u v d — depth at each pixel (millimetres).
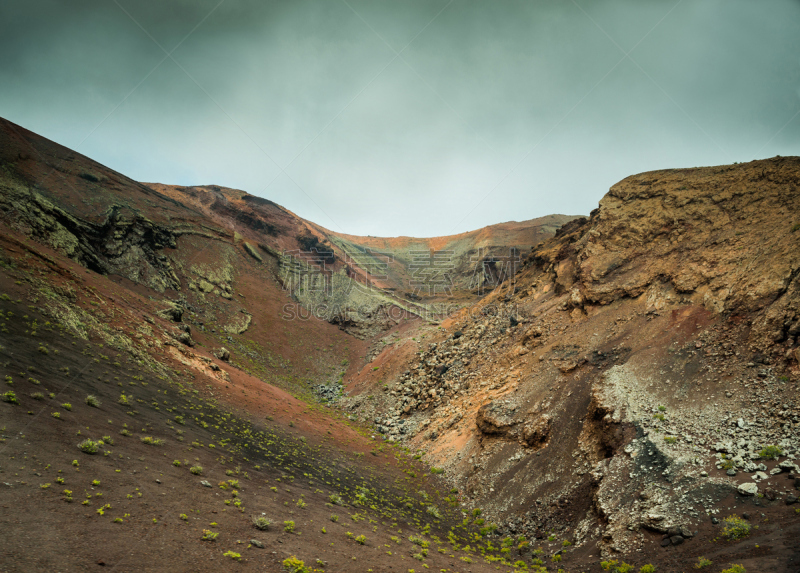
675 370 28094
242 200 152500
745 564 14078
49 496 11016
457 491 32750
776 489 17500
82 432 16016
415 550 18594
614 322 38000
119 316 36562
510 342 49562
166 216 90938
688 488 19484
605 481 23141
